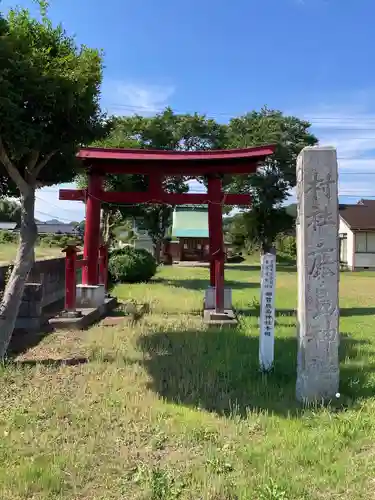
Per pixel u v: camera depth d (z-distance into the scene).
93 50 7.10
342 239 38.09
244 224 37.59
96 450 4.20
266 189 34.78
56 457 4.02
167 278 22.66
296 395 5.54
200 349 7.77
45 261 12.54
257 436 4.54
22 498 3.48
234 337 8.66
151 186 11.92
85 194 12.12
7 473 3.76
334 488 3.63
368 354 7.49
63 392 5.66
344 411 5.09
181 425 4.71
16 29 6.43
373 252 35.69
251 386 5.94
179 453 4.16
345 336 9.00
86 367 6.69
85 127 7.16
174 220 44.41
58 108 6.57
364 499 3.47
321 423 4.79
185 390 5.76
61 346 7.93
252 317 11.20
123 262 20.05
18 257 7.12
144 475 3.77
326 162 5.46
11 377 6.17
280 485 3.58
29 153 6.89
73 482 3.68
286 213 35.53
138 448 4.26
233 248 43.62
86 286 11.34
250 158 11.35
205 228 43.31
